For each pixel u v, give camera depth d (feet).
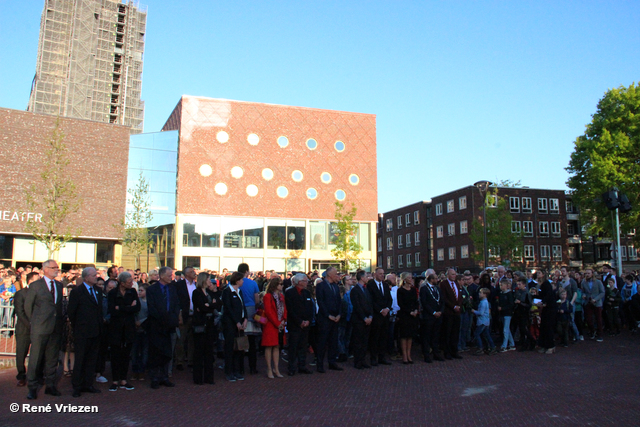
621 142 116.88
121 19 275.80
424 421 23.70
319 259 115.85
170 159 107.14
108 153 97.60
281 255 112.98
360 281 40.19
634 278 61.93
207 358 33.24
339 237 112.27
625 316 60.29
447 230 197.06
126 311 31.04
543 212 192.13
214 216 108.78
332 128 120.78
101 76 260.83
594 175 117.60
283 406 26.71
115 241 98.48
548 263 188.75
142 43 280.31
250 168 112.57
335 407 26.45
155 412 25.49
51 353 29.50
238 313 34.17
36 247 90.68
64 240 77.36
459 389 30.55
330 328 38.32
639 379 32.53
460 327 47.06
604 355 42.45
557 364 38.60
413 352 46.83
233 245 109.70
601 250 202.80
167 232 105.40
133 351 35.04
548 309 44.29
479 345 44.96
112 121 267.18
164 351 31.71
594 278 53.16
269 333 35.24
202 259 107.04
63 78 249.75
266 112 115.55
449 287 43.14
